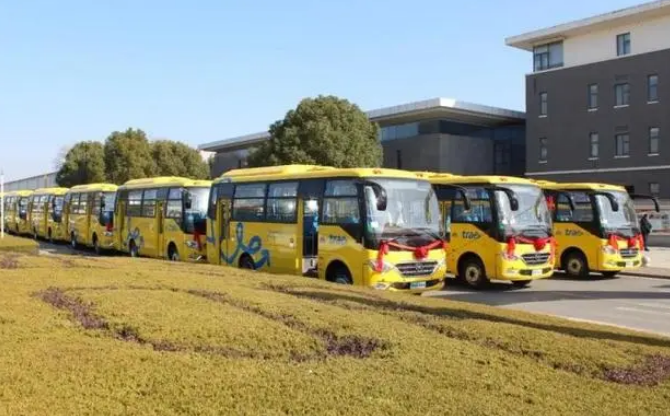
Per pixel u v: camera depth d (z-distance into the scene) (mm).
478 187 16156
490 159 47750
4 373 4434
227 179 17625
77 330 5895
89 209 28625
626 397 4750
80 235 29688
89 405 3930
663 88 38781
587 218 18766
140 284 9250
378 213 12641
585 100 42500
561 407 4434
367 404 4199
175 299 7754
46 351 5031
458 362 5371
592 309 13180
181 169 52719
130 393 4180
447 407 4227
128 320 6305
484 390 4695
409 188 13266
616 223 18797
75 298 7578
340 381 4660
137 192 23953
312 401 4188
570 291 16094
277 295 8719
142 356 5008
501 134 48594
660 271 20531
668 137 38469
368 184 12680
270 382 4539
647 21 39750
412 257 12797
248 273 12250
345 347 5824
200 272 11844
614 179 40844
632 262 18922
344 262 12961
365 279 12406
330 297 8898
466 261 16438
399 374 4949
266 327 6250
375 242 12406
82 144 56156
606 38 41844
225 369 4793
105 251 27641
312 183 14227
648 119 39406
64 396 4059
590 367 5512
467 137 46219
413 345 5844
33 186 83312
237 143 57625
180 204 20578
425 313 7801
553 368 5500
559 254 19359
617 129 40875
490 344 6227
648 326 11227
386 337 6078
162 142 53500
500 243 15508
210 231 18234
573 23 42188
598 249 18438
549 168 44188
